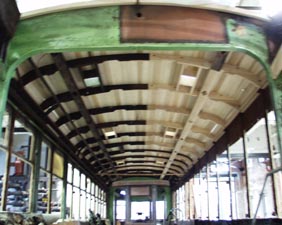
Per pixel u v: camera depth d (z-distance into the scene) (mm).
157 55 6496
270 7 4590
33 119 7652
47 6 4414
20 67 6176
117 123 10750
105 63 7016
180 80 7566
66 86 7492
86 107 9016
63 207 10539
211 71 6895
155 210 22281
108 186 22828
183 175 18656
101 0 4492
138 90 8367
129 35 4500
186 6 4609
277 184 6555
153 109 9414
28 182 9461
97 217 14969
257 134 10609
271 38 4684
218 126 10406
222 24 4637
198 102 8406
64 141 10273
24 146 9141
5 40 4246
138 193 22844
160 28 4547
